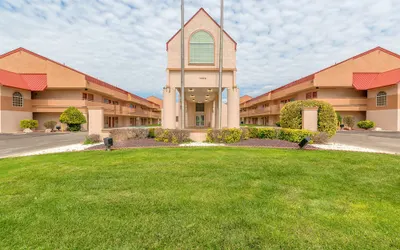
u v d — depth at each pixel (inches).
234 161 263.1
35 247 99.7
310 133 428.5
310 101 487.8
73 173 216.4
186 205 140.6
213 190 167.3
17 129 970.1
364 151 348.2
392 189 170.1
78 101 1063.6
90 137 478.9
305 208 136.6
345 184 181.3
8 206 141.5
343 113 1122.0
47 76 1034.1
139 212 131.3
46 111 1051.3
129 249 97.0
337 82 1068.5
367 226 115.6
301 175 205.9
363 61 1086.4
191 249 97.0
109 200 149.4
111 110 1282.0
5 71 987.9
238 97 620.1
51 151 381.7
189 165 244.2
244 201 146.9
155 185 178.9
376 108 1026.7
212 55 619.2
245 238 104.7
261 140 474.0
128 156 299.7
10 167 248.2
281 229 112.4
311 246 98.9
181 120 588.4
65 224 118.6
